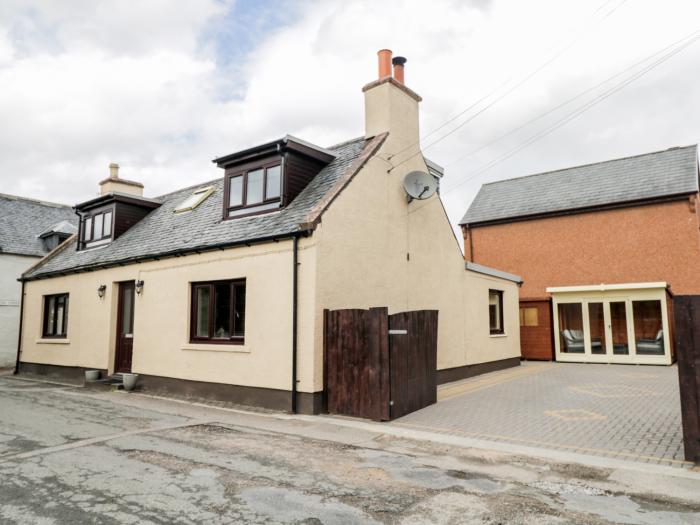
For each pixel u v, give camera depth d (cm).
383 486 500
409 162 1240
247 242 991
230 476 532
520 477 531
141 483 507
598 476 532
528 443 681
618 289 1759
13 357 2122
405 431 757
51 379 1549
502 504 450
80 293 1495
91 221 1717
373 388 843
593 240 2141
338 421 834
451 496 471
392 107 1199
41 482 510
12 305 2138
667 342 1673
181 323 1133
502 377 1405
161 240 1309
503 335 1650
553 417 845
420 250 1252
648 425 772
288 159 1098
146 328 1227
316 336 892
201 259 1104
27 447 660
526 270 2305
